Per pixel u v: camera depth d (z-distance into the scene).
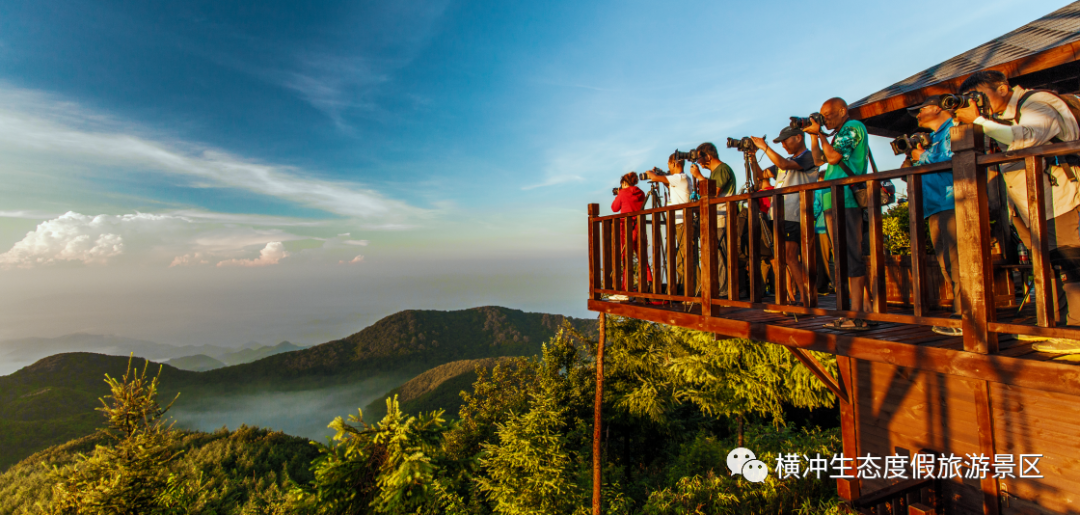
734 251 3.50
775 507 8.98
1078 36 3.86
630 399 16.28
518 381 30.27
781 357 11.16
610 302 5.12
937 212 2.94
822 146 3.29
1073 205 2.26
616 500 12.80
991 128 2.17
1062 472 3.99
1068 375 1.83
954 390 4.83
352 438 8.76
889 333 2.82
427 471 8.30
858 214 3.15
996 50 4.93
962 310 2.25
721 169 4.37
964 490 4.71
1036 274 1.98
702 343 13.08
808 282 2.86
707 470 12.60
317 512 8.02
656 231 4.38
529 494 12.36
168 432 10.26
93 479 9.00
